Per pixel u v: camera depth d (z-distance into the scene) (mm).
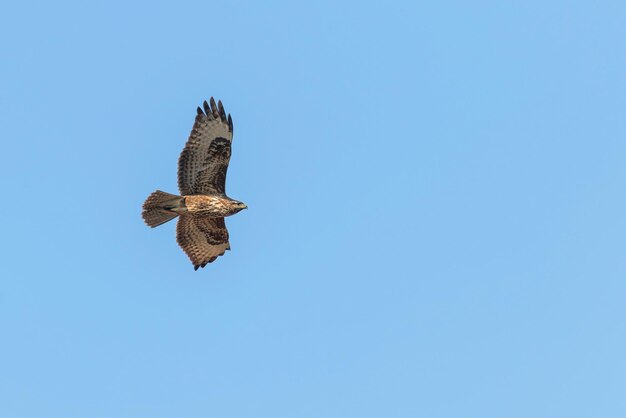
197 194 23828
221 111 23766
